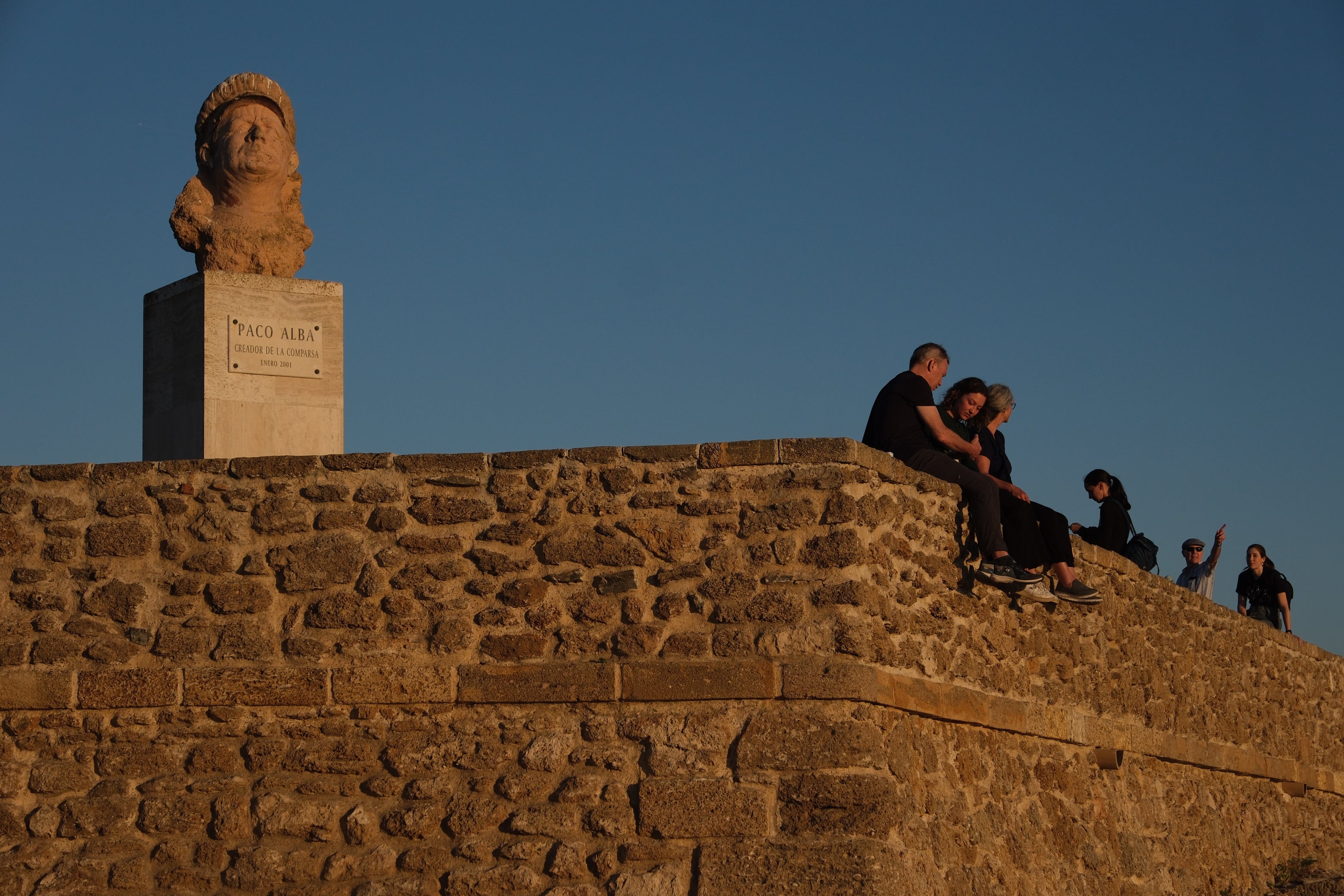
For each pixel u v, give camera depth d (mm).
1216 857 13492
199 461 9297
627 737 8617
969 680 9781
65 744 8977
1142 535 13891
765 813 8336
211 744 8898
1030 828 10297
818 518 8734
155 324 11172
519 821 8516
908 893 8352
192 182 11273
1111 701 12016
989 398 10883
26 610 9172
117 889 8703
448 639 8875
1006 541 10180
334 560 9062
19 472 9352
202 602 9109
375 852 8594
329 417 10859
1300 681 16719
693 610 8734
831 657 8531
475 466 9102
